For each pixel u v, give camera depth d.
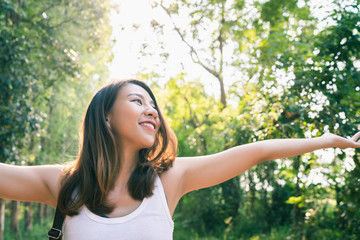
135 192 1.54
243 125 6.48
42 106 15.29
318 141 1.71
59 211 1.57
